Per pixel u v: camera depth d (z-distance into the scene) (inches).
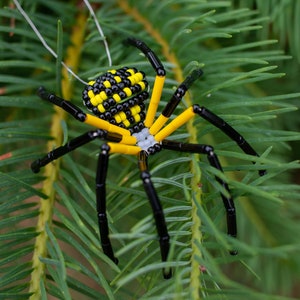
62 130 13.2
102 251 12.6
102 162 12.2
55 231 12.5
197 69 12.9
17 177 12.7
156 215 11.8
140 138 12.8
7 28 13.1
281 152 14.8
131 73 12.9
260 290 15.4
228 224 12.3
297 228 14.1
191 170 12.5
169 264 11.5
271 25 14.6
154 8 14.0
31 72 13.9
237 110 13.5
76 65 13.7
